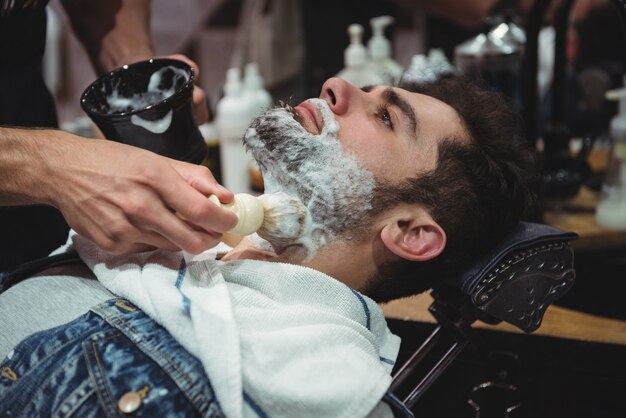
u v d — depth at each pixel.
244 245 0.99
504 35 1.46
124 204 0.79
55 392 0.76
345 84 0.98
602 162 1.75
